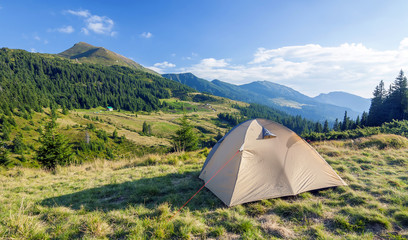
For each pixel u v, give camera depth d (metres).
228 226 4.25
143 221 4.35
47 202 5.75
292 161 6.28
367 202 5.09
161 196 6.15
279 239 3.75
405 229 3.88
